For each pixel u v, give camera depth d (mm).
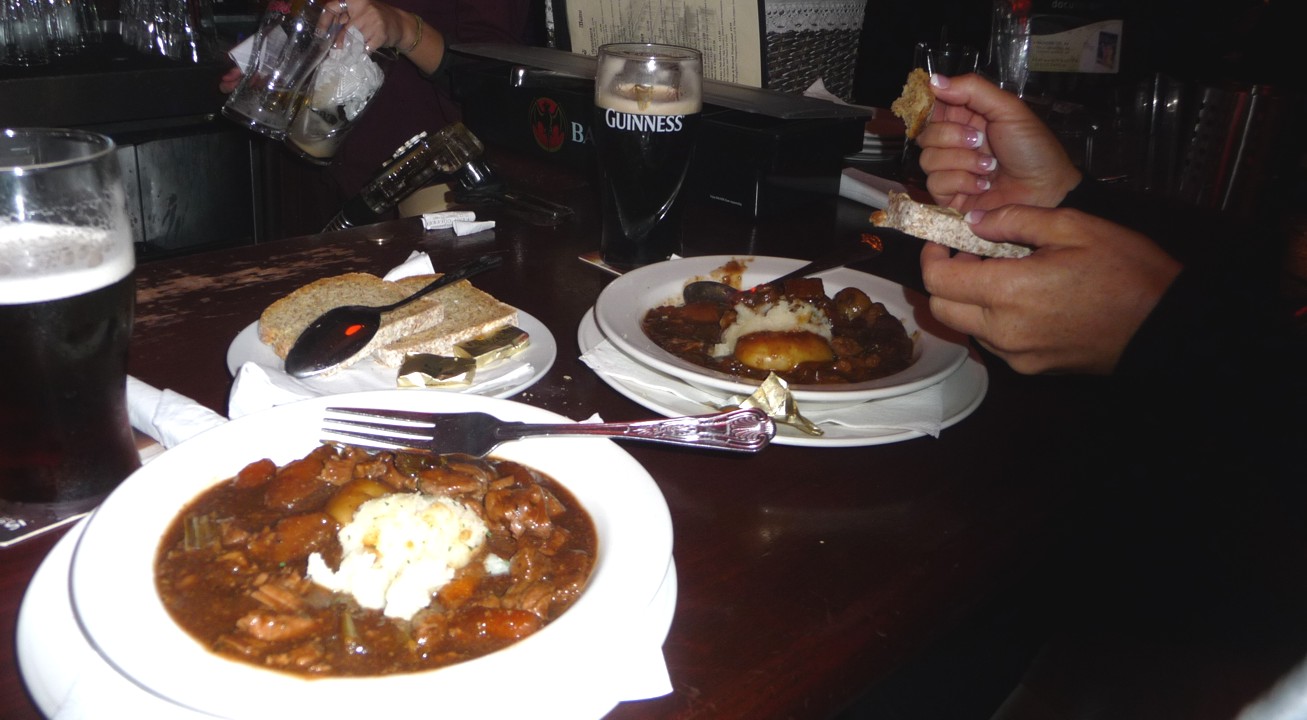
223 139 3188
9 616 714
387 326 1188
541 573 722
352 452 868
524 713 579
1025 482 1049
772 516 953
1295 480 934
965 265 1130
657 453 1065
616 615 651
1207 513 1010
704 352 1230
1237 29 3344
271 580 701
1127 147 2877
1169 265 1060
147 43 3219
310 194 3490
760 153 1934
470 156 1965
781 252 1803
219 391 1107
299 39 2008
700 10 2643
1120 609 1116
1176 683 967
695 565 862
